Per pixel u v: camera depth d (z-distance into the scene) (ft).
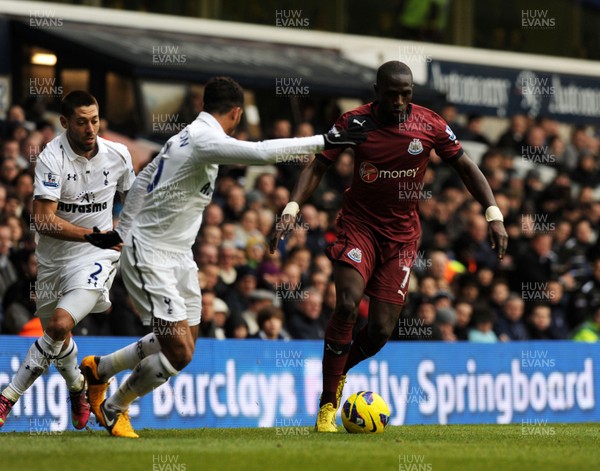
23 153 76.18
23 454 36.65
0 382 54.19
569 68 117.50
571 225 95.35
